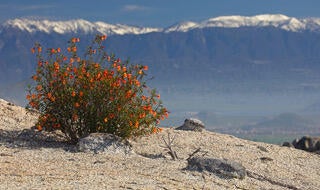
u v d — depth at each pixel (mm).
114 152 18562
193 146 22422
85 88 19609
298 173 20844
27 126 22859
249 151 23156
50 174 14828
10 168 15117
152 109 19781
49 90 19875
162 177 15812
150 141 22219
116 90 19531
